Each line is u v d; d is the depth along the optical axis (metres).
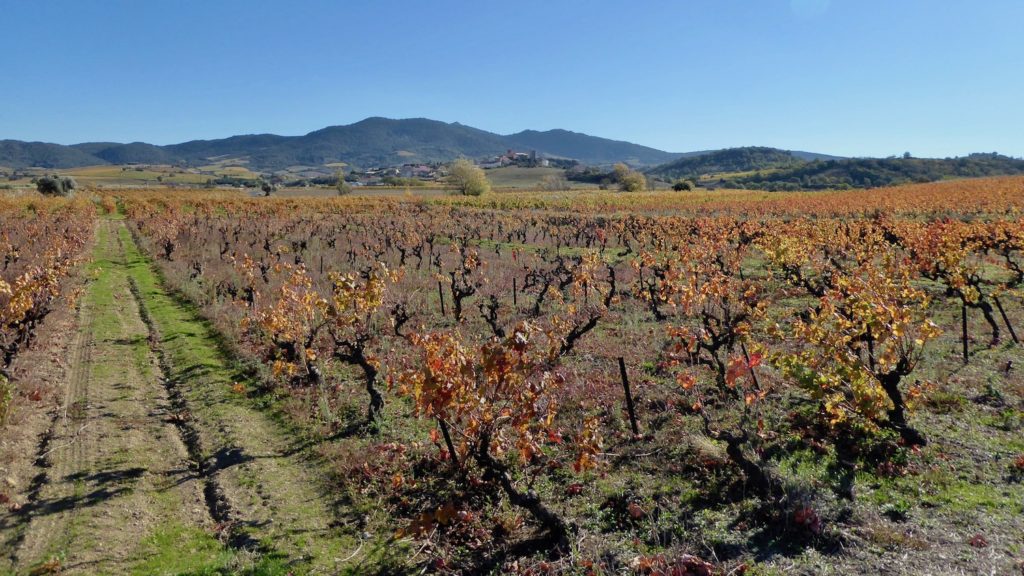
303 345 11.90
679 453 7.95
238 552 6.46
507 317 15.73
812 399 9.42
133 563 6.28
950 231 22.41
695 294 14.30
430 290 19.55
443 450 8.05
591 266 18.72
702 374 10.84
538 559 6.13
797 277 17.97
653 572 5.51
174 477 8.15
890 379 8.08
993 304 15.41
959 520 6.16
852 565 5.54
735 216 46.66
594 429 7.41
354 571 6.14
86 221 37.69
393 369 11.52
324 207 57.38
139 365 12.62
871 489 6.89
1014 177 79.62
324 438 9.14
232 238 33.38
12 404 9.91
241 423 9.67
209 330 15.26
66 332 14.61
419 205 62.53
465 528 6.74
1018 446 7.71
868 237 23.61
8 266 22.41
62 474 8.02
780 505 6.40
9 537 6.71
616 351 12.38
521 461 8.08
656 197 72.81
